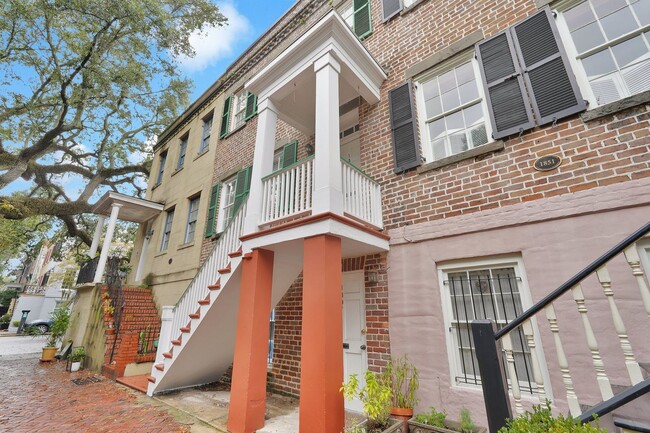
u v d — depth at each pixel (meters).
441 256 4.03
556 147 3.50
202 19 12.88
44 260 30.09
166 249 10.16
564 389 2.92
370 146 5.36
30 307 21.91
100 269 9.46
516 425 1.87
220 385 6.10
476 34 4.58
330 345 3.23
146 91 13.57
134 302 9.17
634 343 2.69
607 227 3.01
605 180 3.12
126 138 15.62
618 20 3.58
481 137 4.29
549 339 3.10
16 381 6.31
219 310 4.79
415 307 4.08
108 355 7.27
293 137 7.28
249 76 9.68
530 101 3.82
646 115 3.04
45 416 4.28
